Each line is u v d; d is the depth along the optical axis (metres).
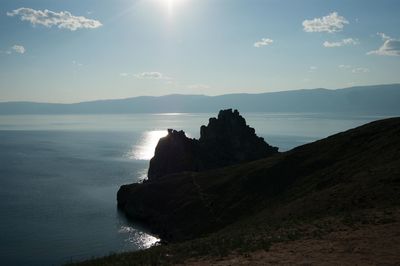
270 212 53.69
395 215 28.70
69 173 181.38
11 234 88.62
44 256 74.19
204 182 101.38
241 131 159.62
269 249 23.53
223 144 155.62
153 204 102.94
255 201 74.94
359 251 21.20
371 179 42.84
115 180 164.62
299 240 25.19
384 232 24.47
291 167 78.69
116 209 114.19
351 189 42.06
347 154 70.12
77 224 98.06
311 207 41.72
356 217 29.70
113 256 31.53
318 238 25.05
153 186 110.69
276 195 71.56
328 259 20.27
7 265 69.38
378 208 32.88
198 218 82.00
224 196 85.12
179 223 84.88
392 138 64.19
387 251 20.80
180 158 149.00
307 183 66.00
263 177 81.75
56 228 94.12
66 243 82.69
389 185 38.66
